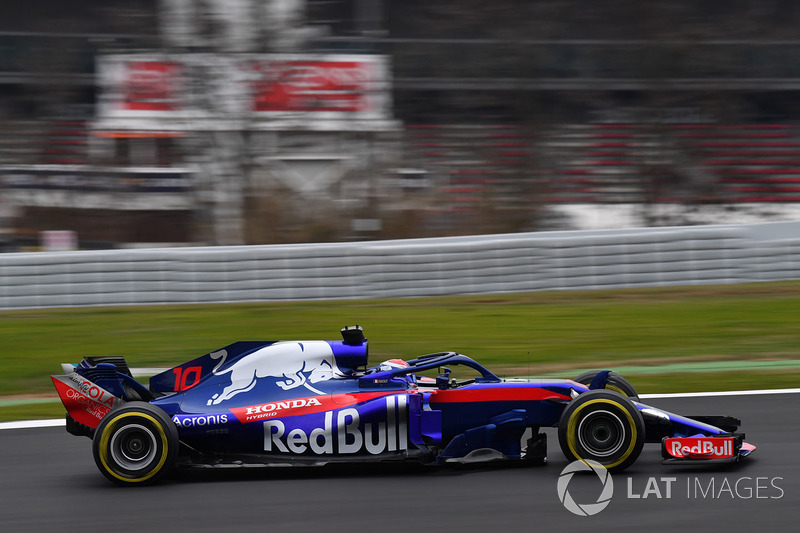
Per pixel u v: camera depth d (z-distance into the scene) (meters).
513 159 70.00
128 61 70.81
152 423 20.44
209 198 61.50
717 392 30.61
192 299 46.88
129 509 19.00
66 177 71.81
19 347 39.44
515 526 17.31
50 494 20.41
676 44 73.62
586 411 20.14
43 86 81.19
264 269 47.34
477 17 79.81
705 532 16.83
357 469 21.66
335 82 65.25
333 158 64.19
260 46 63.72
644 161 70.38
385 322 42.66
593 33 80.50
